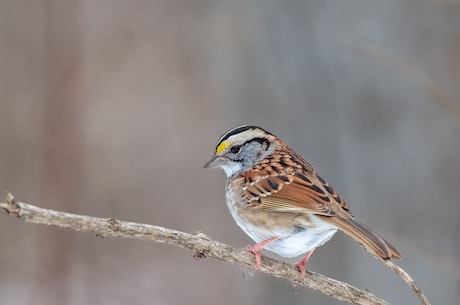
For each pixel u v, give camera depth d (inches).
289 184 349.1
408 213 446.0
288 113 486.6
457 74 444.8
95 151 722.8
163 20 783.1
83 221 269.3
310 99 479.8
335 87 472.4
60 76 719.1
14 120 689.0
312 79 480.1
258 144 381.7
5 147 674.8
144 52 770.8
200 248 298.5
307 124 477.7
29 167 673.0
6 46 733.9
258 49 507.5
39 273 606.2
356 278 450.9
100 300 597.0
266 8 499.2
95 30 765.9
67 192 670.5
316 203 334.0
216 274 659.4
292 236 345.4
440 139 444.1
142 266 653.9
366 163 456.8
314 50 481.1
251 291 535.2
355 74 464.4
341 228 323.0
